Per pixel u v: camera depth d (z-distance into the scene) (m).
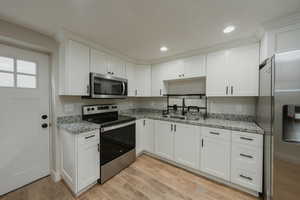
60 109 1.96
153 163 2.43
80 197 1.61
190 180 1.94
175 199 1.59
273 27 1.50
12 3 1.20
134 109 3.44
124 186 1.81
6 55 1.61
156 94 2.99
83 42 1.96
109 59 2.37
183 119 2.33
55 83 1.90
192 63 2.44
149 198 1.60
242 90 1.94
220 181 1.90
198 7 1.26
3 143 1.61
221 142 1.84
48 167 2.00
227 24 1.55
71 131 1.59
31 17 1.43
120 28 1.65
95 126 1.78
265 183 1.50
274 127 1.27
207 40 1.97
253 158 1.61
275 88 1.26
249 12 1.33
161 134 2.50
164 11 1.32
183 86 2.85
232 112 2.29
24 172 1.78
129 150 2.37
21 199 1.56
